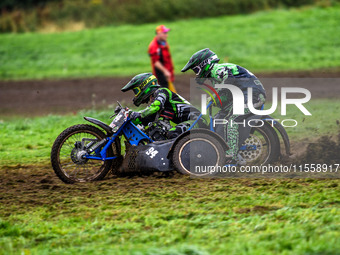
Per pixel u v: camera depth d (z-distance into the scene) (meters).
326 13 92.19
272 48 73.19
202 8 97.38
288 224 15.98
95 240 15.70
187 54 71.44
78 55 77.94
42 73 69.38
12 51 83.19
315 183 21.53
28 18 103.62
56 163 22.84
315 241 14.17
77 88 58.06
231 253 13.76
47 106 49.75
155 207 18.88
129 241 15.41
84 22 99.94
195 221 16.80
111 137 23.39
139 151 23.31
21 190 22.22
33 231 16.70
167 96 24.20
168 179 23.02
